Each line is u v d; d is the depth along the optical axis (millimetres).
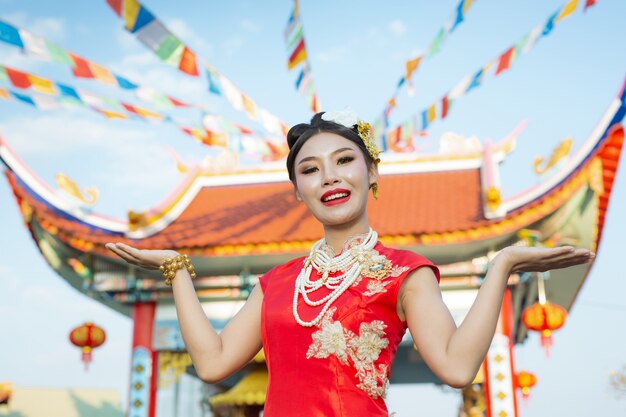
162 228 11914
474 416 11273
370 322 2213
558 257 2107
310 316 2262
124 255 2535
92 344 10836
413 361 12258
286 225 11703
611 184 10078
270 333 2320
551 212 10070
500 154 13039
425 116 9000
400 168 13656
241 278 11195
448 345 2070
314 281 2377
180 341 11219
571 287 11789
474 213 11039
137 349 11281
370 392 2150
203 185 14211
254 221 12109
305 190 2498
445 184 12906
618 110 9719
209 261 11148
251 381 11438
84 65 7250
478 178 12953
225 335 2527
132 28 6605
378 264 2322
